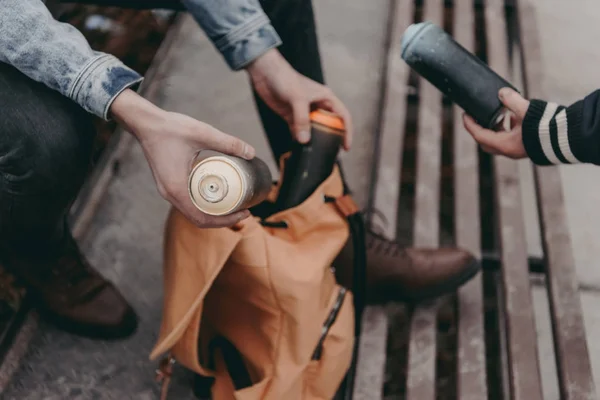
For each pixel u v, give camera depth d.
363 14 2.31
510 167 1.76
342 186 1.30
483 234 1.85
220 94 2.06
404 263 1.51
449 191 1.95
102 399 1.44
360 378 1.46
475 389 1.45
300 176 1.22
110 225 1.73
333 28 2.26
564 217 1.64
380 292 1.53
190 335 1.17
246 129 1.97
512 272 1.57
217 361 1.32
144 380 1.46
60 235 1.36
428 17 2.08
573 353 1.41
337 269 1.35
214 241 1.07
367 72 2.13
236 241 1.07
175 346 1.21
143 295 1.60
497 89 1.14
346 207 1.24
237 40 1.22
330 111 1.27
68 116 1.11
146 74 2.08
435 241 1.63
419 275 1.52
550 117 1.07
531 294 1.54
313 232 1.20
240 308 1.21
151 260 1.67
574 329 1.45
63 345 1.50
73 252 1.44
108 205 1.77
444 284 1.54
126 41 2.20
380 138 1.79
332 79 2.10
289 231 1.20
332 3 2.34
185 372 1.47
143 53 2.18
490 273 1.78
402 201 1.92
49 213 1.23
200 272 1.09
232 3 1.21
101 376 1.46
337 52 2.19
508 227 1.65
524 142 1.10
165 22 2.28
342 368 1.27
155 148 0.98
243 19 1.21
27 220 1.23
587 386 1.36
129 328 1.51
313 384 1.26
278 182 1.27
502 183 1.73
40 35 0.98
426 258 1.53
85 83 0.98
